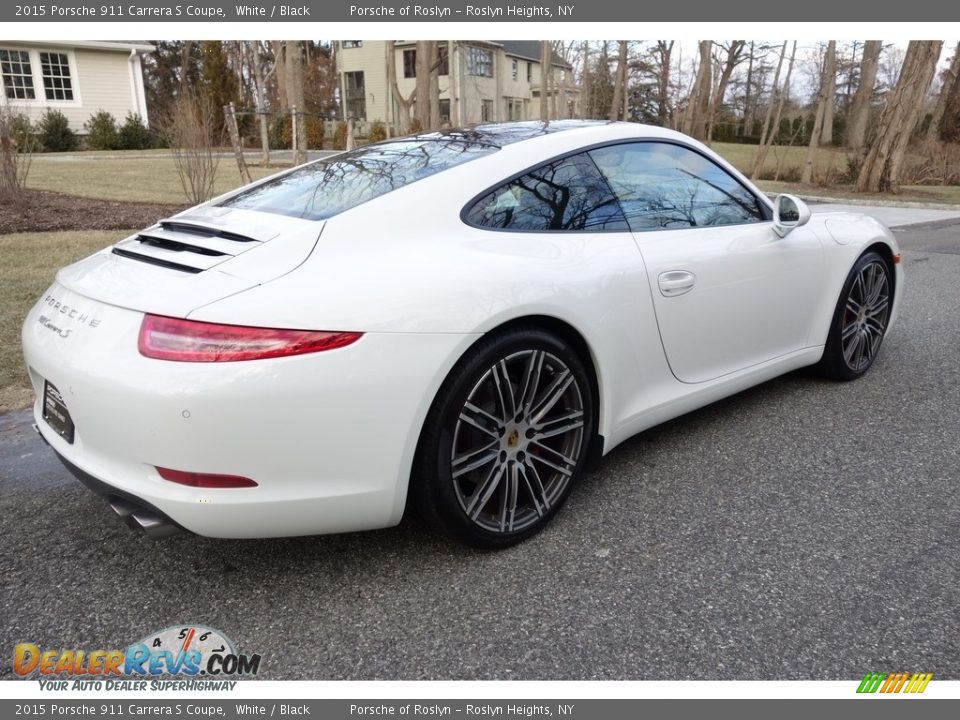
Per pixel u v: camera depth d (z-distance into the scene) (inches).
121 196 445.4
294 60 466.9
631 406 102.4
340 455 74.5
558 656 72.3
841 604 78.7
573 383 92.2
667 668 70.5
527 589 82.4
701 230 112.1
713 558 87.5
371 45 1603.1
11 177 367.2
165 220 98.0
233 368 69.4
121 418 71.4
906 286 246.2
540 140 99.4
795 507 99.1
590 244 95.9
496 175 92.1
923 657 71.2
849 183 828.6
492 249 86.8
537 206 94.0
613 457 115.8
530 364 86.9
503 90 1685.5
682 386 110.7
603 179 102.0
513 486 88.8
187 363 69.2
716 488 104.9
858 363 147.9
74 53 962.1
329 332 72.6
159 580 85.5
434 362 76.9
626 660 71.6
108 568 88.0
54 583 85.1
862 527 93.7
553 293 87.4
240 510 72.7
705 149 120.2
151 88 1611.7
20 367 154.1
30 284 218.8
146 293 75.3
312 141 1194.0
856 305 142.9
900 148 705.0
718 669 70.2
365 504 77.7
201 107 375.2
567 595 81.2
